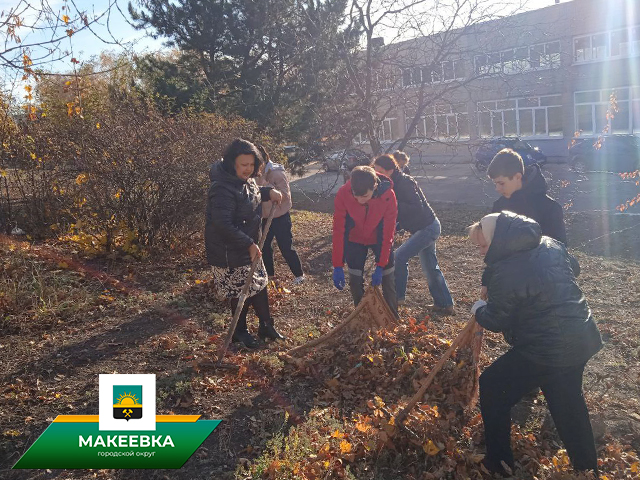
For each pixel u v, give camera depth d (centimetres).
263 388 405
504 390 307
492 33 1092
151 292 621
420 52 1095
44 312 530
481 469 321
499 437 315
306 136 1273
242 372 416
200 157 798
